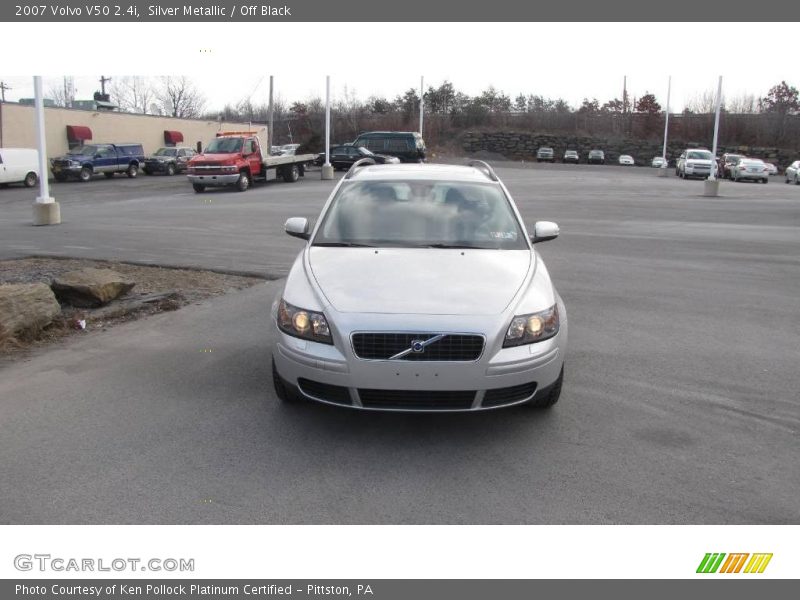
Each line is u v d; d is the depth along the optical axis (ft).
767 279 33.83
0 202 80.74
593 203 75.61
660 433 15.38
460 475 13.35
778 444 14.92
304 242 44.50
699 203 76.95
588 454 14.29
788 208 71.56
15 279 31.35
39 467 13.50
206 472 13.35
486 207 18.98
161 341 22.00
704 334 23.67
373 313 14.07
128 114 146.00
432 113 236.43
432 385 13.79
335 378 13.98
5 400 16.97
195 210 66.59
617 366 20.01
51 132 127.75
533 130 228.84
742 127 216.74
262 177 98.89
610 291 30.60
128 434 15.02
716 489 12.98
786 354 21.49
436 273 15.57
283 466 13.62
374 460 13.91
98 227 52.75
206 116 249.34
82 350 21.07
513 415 16.22
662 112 229.25
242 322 24.34
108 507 12.14
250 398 17.13
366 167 21.99
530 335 14.44
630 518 12.01
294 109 228.43
